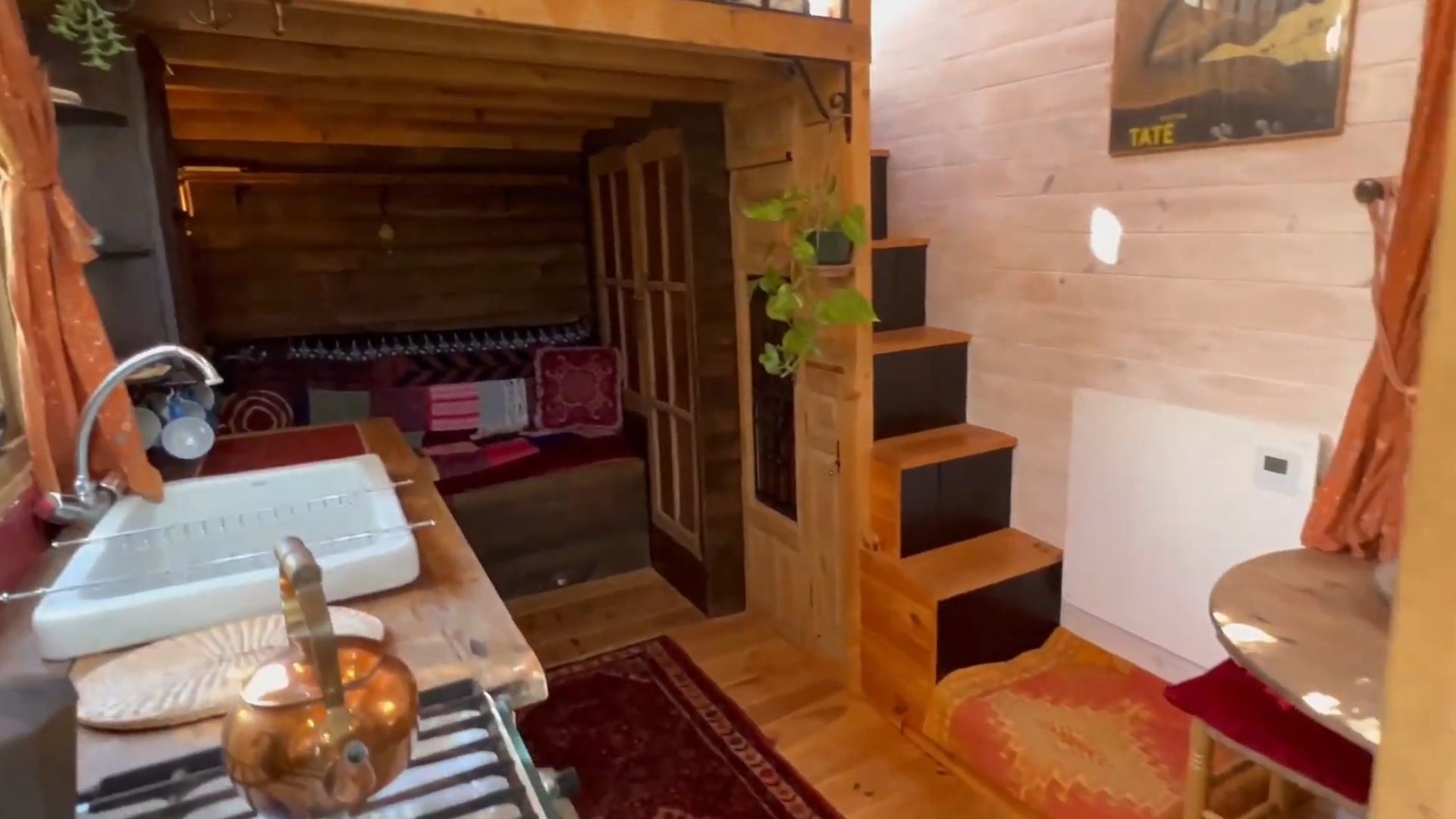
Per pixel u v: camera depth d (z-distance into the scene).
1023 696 2.38
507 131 3.74
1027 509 2.75
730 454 3.26
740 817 2.25
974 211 2.78
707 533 3.29
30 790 0.64
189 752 0.97
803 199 2.50
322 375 3.69
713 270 3.09
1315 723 1.63
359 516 1.75
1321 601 1.55
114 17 1.74
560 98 2.99
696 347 3.13
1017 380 2.72
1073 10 2.35
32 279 1.51
